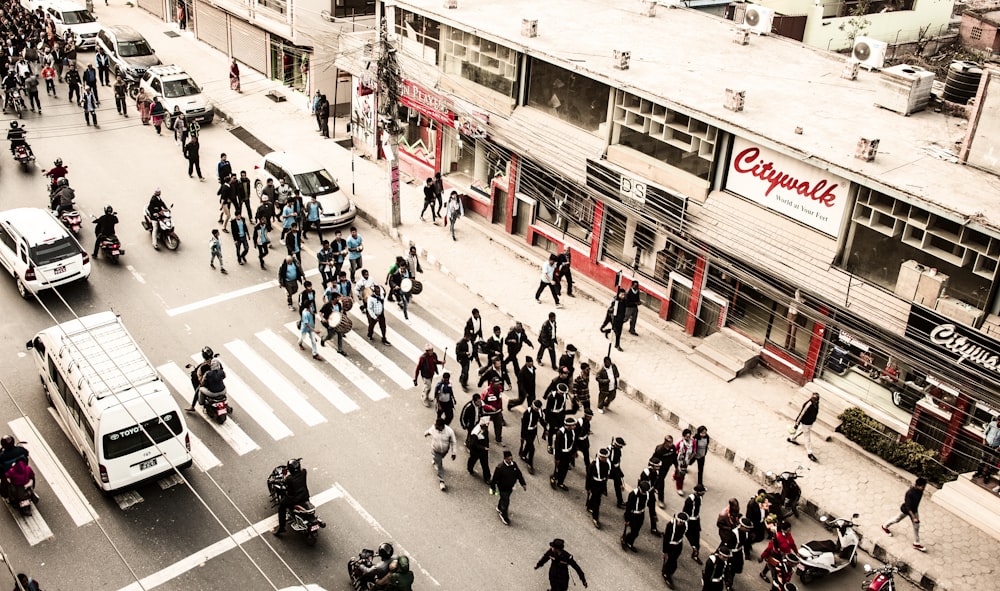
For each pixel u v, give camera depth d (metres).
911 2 38.12
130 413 17.53
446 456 20.30
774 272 21.69
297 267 24.58
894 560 17.92
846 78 25.70
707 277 24.03
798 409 21.92
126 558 16.84
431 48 30.88
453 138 31.33
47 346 19.69
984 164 19.88
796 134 21.38
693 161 23.58
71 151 33.41
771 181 21.95
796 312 22.08
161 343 23.08
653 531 18.42
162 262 26.80
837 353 21.73
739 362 23.27
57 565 16.61
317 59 37.03
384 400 21.77
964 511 18.95
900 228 19.77
